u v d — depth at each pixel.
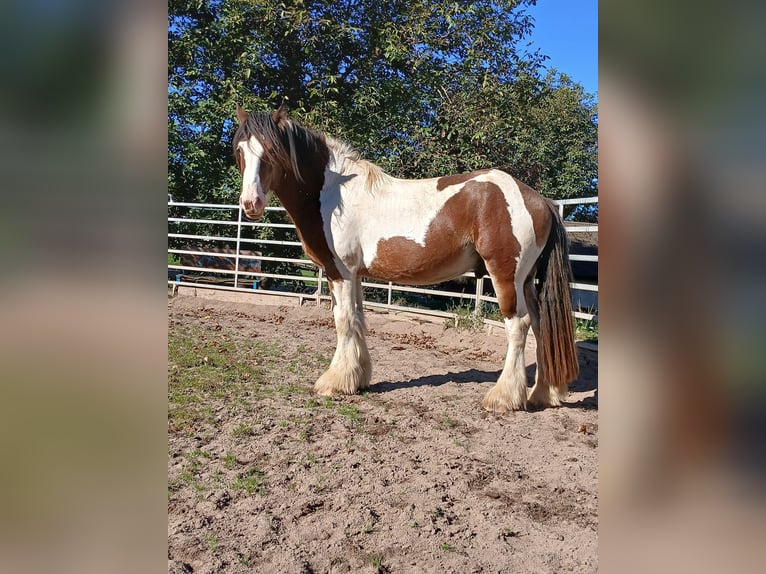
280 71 11.48
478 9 10.44
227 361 5.64
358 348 4.77
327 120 9.99
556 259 4.31
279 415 4.12
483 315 7.33
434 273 4.52
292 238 11.11
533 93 11.10
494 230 4.18
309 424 3.95
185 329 7.27
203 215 11.28
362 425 3.97
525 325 4.38
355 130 10.42
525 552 2.42
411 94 10.66
